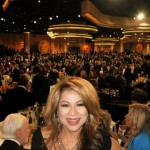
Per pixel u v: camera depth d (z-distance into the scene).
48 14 21.05
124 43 45.25
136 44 44.31
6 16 21.00
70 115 1.34
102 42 45.06
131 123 2.92
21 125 2.85
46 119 1.43
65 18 24.53
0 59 20.88
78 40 37.47
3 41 36.16
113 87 8.84
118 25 19.77
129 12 18.31
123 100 8.53
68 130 1.43
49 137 1.44
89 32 28.84
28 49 35.56
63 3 16.78
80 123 1.36
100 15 17.11
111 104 7.69
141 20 19.83
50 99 1.40
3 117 6.22
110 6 16.31
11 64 14.55
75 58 27.39
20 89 6.44
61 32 28.66
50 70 11.15
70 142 1.43
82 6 13.41
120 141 3.96
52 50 38.69
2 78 10.27
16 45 36.81
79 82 1.37
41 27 30.39
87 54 33.81
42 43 38.38
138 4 15.93
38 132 1.47
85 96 1.34
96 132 1.41
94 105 1.36
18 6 16.91
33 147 1.44
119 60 25.67
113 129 4.52
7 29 31.75
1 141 2.93
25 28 30.61
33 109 4.94
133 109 2.89
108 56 32.53
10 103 6.34
